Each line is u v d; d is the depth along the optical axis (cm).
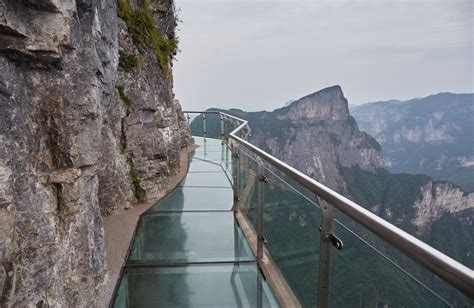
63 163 134
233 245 267
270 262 219
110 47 244
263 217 227
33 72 122
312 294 143
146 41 399
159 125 407
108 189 303
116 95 323
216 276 224
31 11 111
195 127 891
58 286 127
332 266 120
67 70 136
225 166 554
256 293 207
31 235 113
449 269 56
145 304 196
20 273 106
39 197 119
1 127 101
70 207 136
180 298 201
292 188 166
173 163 484
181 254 252
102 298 180
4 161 100
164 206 353
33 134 121
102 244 183
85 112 146
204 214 333
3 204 97
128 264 234
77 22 140
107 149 297
